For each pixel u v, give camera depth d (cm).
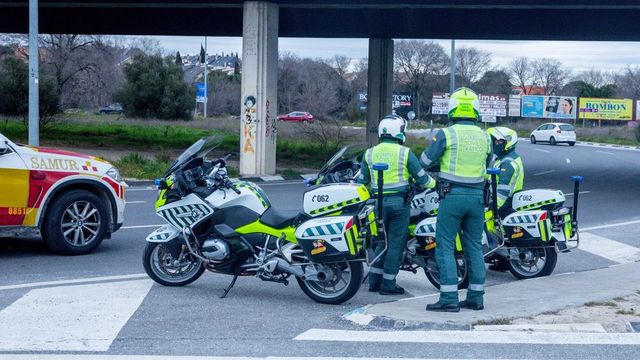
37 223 1037
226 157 860
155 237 862
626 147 5419
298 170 2541
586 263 1101
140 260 1041
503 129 939
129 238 1220
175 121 5462
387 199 842
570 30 2933
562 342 668
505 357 630
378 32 3212
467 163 761
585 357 632
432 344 662
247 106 2317
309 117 6788
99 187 1093
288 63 7931
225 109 8112
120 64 6869
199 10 2805
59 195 1058
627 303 791
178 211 838
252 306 805
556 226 947
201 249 841
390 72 3419
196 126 4769
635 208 1753
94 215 1085
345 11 2798
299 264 807
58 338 675
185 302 816
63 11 2877
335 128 4191
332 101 7425
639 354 641
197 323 732
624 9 2434
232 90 8300
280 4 2373
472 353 639
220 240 826
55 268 980
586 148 5144
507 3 2317
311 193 804
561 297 826
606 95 8844
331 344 663
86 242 1078
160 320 741
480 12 2702
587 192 2117
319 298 815
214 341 673
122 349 646
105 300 815
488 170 800
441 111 4125
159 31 3297
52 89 4141
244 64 2308
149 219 1427
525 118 7956
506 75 8544
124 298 826
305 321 744
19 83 4734
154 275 881
